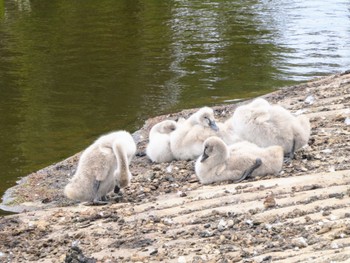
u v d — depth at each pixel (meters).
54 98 41.91
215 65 48.44
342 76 41.00
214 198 23.72
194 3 73.88
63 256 20.70
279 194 23.12
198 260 19.03
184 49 53.66
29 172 30.25
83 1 76.81
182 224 22.02
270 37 56.53
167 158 29.53
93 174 24.92
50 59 51.84
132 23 64.44
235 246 19.75
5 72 48.41
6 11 71.19
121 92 42.62
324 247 18.75
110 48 54.81
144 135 34.44
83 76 46.84
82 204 25.38
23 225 23.88
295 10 67.75
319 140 28.59
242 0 74.31
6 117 38.31
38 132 35.69
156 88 43.12
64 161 31.27
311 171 25.23
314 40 54.91
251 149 25.94
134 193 25.89
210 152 25.69
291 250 18.89
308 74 44.97
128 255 20.25
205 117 28.95
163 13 68.81
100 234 22.06
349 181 23.48
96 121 37.19
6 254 21.48
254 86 42.53
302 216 21.12
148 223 22.45
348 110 32.47
